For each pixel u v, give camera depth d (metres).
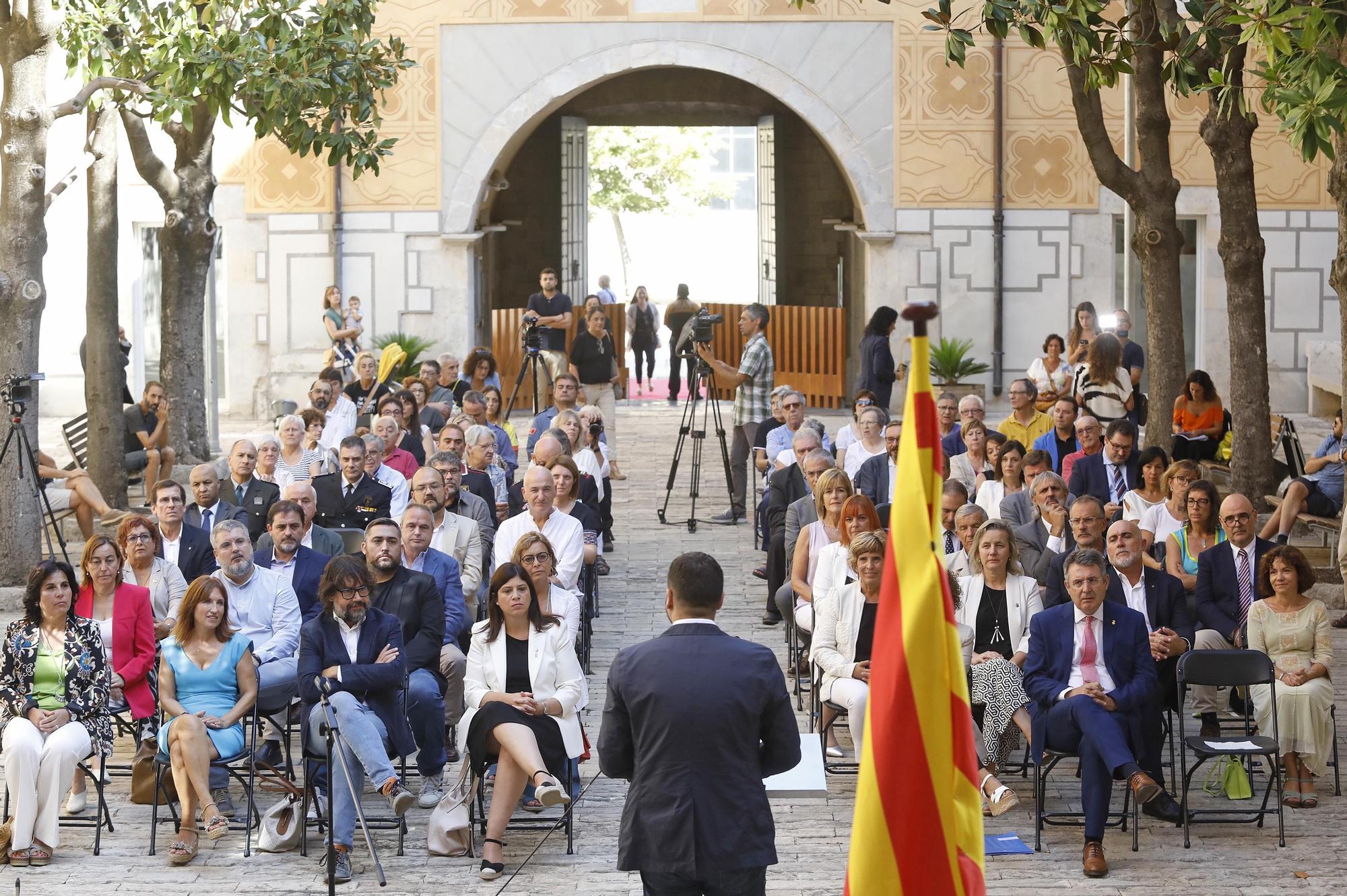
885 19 19.84
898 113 19.95
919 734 3.48
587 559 10.23
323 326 20.27
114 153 13.99
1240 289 13.02
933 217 20.06
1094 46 10.83
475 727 7.15
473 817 7.61
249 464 10.54
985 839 7.42
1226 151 12.84
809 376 22.38
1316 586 11.59
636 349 24.03
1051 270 20.06
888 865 3.50
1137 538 8.16
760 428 13.99
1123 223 20.25
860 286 22.05
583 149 23.84
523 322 15.52
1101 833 7.01
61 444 18.83
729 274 43.84
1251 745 7.39
